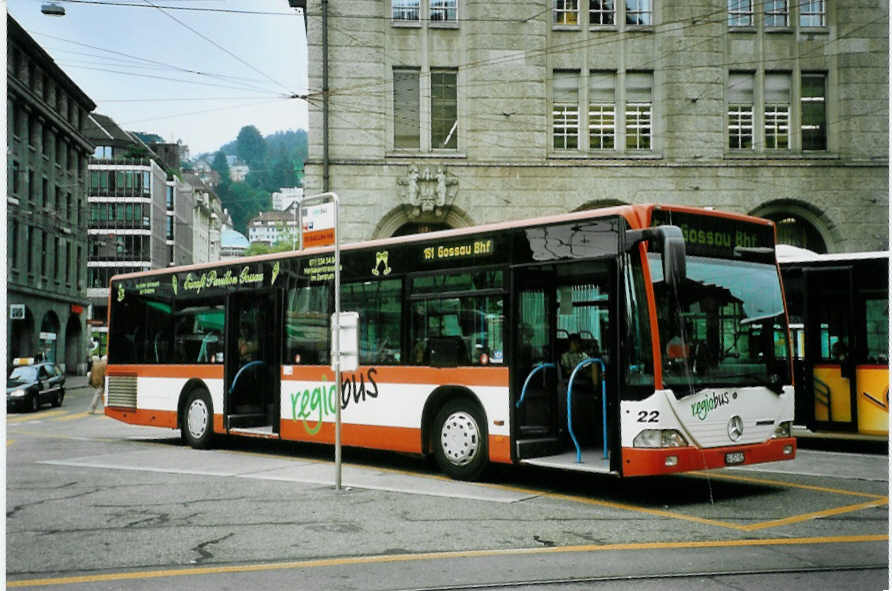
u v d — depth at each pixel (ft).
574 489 35.04
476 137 90.53
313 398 44.01
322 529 26.86
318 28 89.97
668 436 30.25
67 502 31.99
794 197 92.17
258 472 40.06
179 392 52.80
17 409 93.25
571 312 35.73
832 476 38.58
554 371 36.04
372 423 40.60
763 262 34.68
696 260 32.27
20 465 43.27
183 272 53.67
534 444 34.76
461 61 91.40
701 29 92.43
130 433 65.62
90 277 298.97
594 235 32.45
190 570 21.94
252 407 49.55
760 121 92.94
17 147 161.68
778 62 93.15
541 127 91.09
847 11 93.30
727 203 91.97
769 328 34.06
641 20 93.56
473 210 90.38
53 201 182.80
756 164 92.17
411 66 91.20
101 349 294.25
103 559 23.21
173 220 344.28
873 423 46.80
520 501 31.91
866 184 92.79
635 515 29.17
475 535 25.95
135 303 57.26
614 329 31.48
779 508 30.55
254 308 49.62
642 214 31.27
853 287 48.01
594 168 91.40
